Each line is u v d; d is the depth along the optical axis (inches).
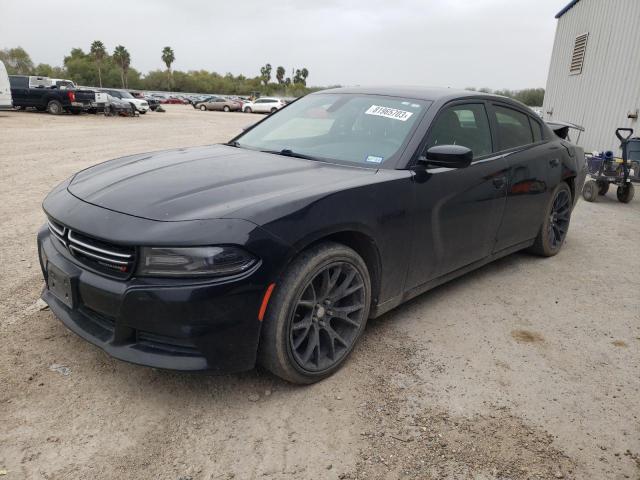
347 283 110.0
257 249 90.1
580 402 107.4
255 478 82.6
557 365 121.6
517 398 107.6
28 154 406.9
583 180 208.5
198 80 4335.6
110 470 82.2
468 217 140.8
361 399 104.0
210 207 93.9
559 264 193.6
